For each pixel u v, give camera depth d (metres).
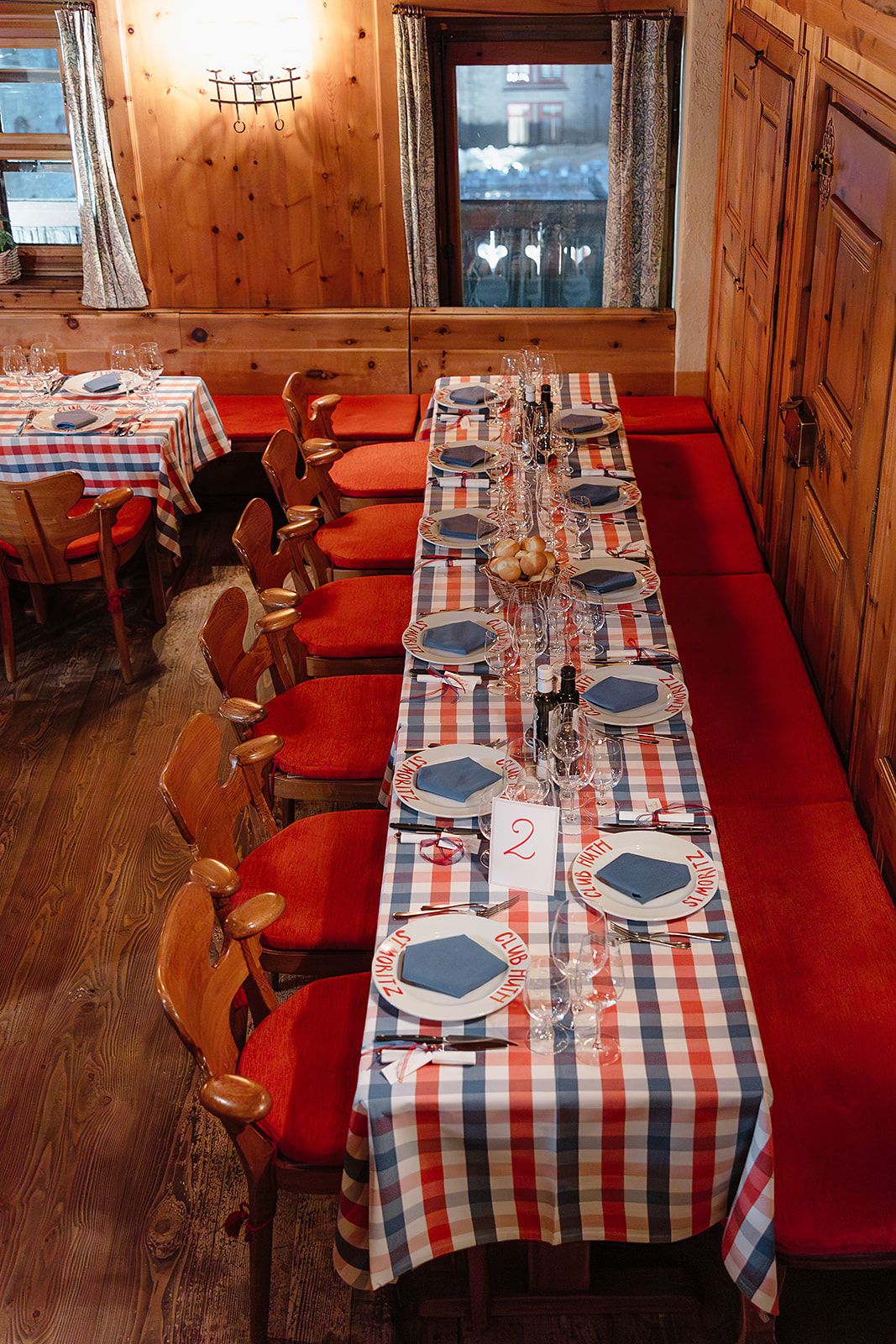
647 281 6.23
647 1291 2.70
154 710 4.89
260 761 3.13
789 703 3.90
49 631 5.49
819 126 3.91
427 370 6.43
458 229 6.49
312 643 4.18
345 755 3.53
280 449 4.61
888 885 3.16
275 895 2.67
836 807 3.43
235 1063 2.55
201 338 6.44
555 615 3.39
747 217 5.17
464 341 6.38
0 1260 2.86
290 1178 2.46
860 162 3.43
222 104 6.06
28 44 6.12
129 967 3.67
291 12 5.86
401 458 5.60
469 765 2.88
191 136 6.13
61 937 3.78
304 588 4.50
